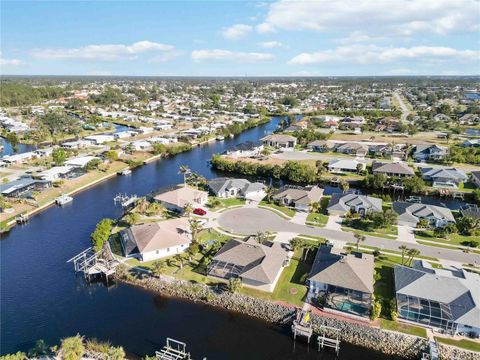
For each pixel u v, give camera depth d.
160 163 153.75
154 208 92.75
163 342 51.31
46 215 97.31
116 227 85.88
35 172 128.62
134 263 68.94
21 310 58.62
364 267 60.81
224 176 134.12
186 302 59.66
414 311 51.78
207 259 67.56
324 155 157.00
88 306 59.38
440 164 140.62
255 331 53.34
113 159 148.00
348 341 51.00
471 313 49.91
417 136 193.12
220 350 49.81
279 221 87.75
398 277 59.06
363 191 116.69
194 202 97.88
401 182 113.94
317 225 85.50
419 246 75.00
